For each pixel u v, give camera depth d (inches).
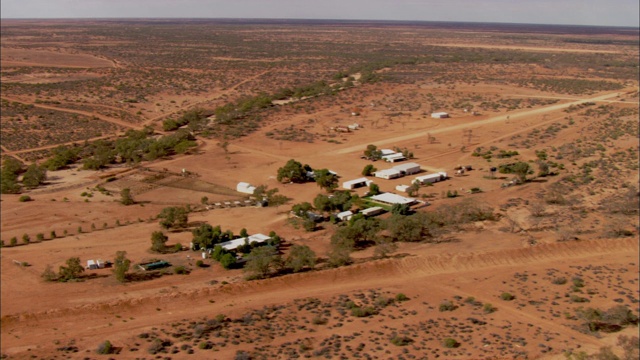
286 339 2288.4
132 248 3405.5
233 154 5654.5
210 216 3981.3
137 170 5113.2
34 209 4138.8
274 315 2536.9
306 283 2896.2
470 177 4862.2
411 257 3122.5
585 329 2381.9
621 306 2507.4
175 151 5708.7
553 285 2834.6
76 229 3754.9
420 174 5000.0
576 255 3211.1
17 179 4891.7
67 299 2753.4
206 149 5826.8
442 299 2694.4
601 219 3735.2
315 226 3774.6
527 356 2149.4
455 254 3169.3
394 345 2222.0
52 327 2486.5
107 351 2207.2
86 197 4414.4
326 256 3240.7
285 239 3543.3
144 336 2341.3
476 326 2401.6
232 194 4503.0
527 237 3447.3
